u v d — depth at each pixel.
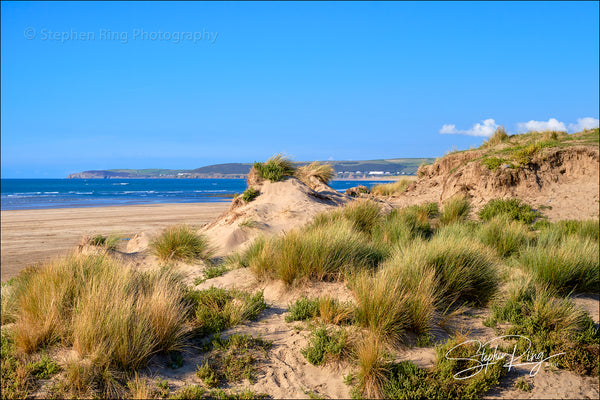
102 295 4.59
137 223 24.23
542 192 14.07
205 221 25.28
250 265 7.51
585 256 7.10
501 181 14.45
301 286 6.39
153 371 4.04
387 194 22.66
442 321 5.18
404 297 4.89
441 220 12.90
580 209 12.63
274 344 4.71
